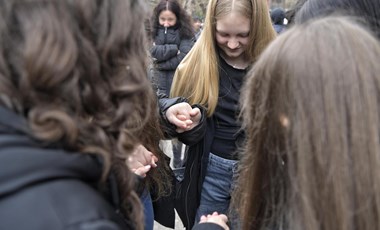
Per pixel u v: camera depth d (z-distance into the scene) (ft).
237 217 3.85
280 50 2.24
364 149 1.97
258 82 2.41
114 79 2.05
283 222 2.35
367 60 2.07
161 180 4.86
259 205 2.64
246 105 2.64
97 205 1.82
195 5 32.22
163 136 4.67
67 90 1.82
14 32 1.77
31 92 1.76
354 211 1.97
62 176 1.78
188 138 4.85
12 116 1.77
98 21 1.95
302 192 2.05
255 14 4.76
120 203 2.39
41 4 1.78
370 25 3.74
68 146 1.87
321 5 3.87
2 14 1.76
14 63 1.77
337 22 2.27
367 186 1.97
